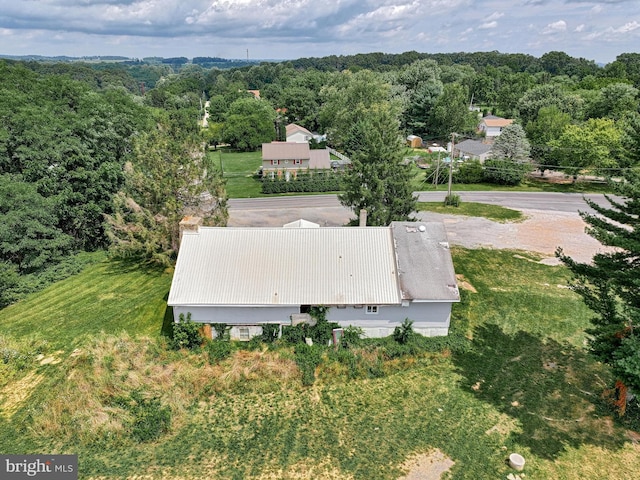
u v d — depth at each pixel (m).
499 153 61.88
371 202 32.69
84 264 34.94
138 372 20.69
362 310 22.94
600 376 20.88
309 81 123.94
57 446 17.12
